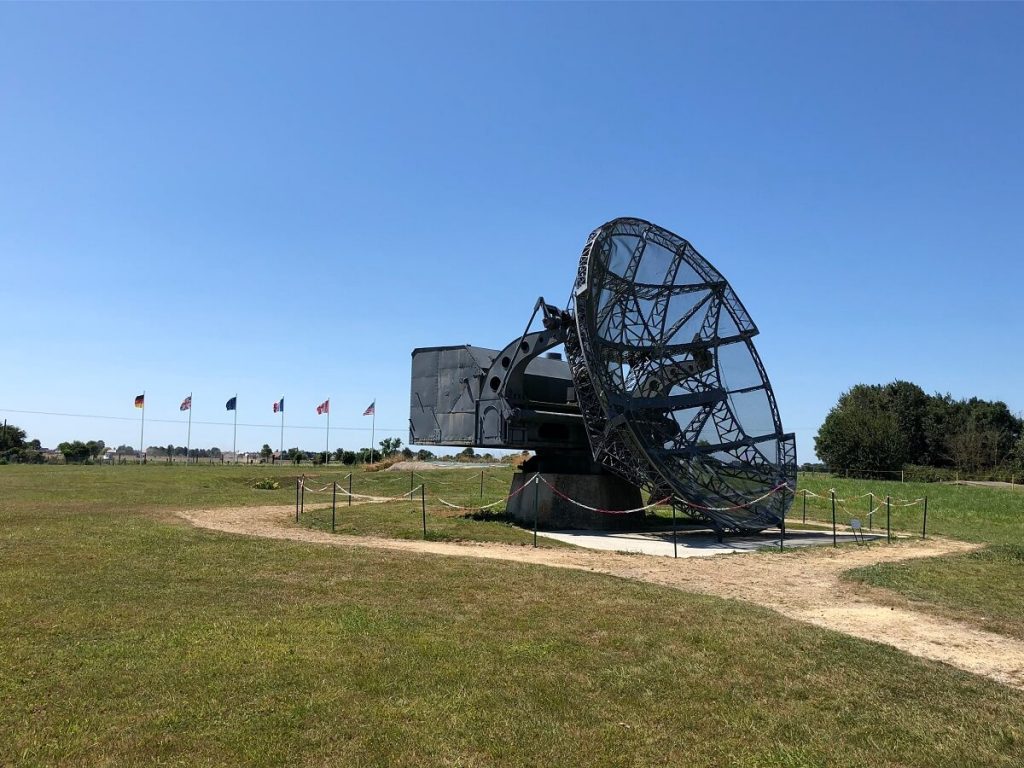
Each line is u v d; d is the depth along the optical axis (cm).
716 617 1362
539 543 2459
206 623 1213
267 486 5141
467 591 1538
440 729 813
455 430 3097
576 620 1314
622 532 2842
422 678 975
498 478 5550
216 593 1455
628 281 2664
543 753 767
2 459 10694
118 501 3538
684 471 2567
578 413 3159
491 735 805
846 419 10656
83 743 748
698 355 2848
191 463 11825
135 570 1658
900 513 4384
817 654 1143
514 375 2911
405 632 1195
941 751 802
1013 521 4025
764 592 1720
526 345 2844
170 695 884
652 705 914
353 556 1950
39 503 3281
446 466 7375
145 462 11288
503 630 1235
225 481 5456
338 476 6247
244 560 1836
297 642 1114
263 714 836
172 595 1423
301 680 948
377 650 1088
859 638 1294
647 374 2662
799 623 1355
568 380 3284
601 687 972
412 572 1736
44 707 837
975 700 973
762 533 2977
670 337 2780
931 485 7512
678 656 1112
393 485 5288
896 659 1146
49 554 1819
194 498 3875
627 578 1809
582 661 1074
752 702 935
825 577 1945
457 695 917
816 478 9569
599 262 2517
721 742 812
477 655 1084
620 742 802
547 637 1195
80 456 11238
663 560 2166
